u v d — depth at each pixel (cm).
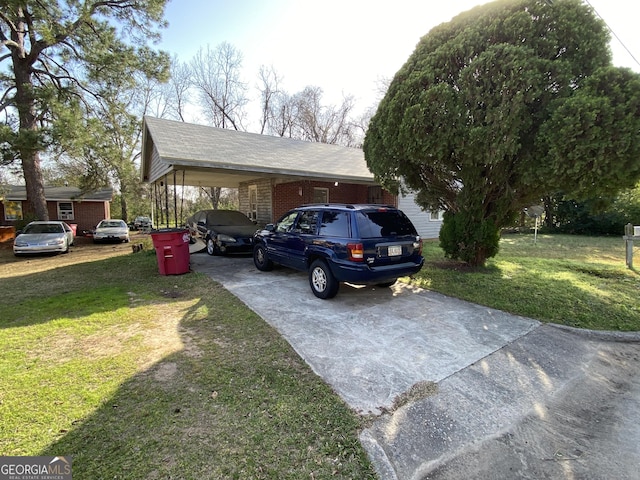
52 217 2216
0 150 1045
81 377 293
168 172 879
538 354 357
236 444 215
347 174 1073
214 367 314
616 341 397
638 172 464
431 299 541
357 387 286
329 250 508
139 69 1552
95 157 1462
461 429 240
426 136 592
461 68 593
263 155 1004
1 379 288
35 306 504
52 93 1205
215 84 2970
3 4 1115
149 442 214
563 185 521
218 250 972
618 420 255
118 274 752
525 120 517
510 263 789
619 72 457
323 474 194
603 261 891
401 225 533
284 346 360
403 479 197
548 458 215
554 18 520
